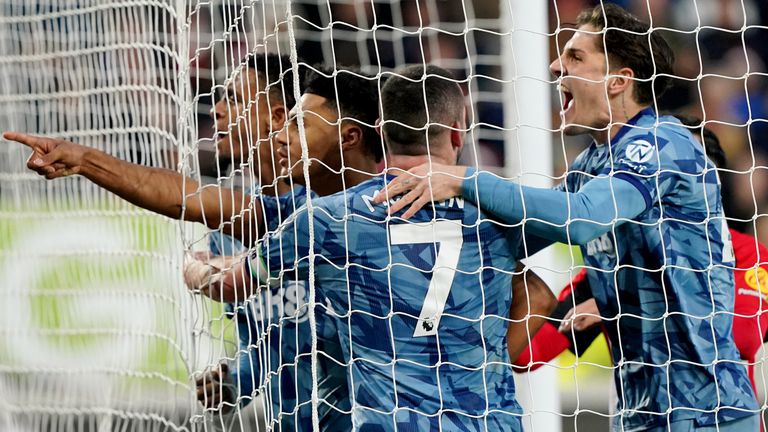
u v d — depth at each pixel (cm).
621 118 1229
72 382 1836
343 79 1290
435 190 1091
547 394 1748
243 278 1210
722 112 2595
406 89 1132
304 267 1103
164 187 1185
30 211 1894
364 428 1091
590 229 1111
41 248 1881
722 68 2609
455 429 1080
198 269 1326
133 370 1783
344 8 2356
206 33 2047
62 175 1154
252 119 1366
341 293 1105
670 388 1196
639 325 1211
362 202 1098
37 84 1884
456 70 2317
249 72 1377
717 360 1187
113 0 1750
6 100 1777
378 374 1091
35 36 1858
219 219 1213
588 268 1259
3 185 1898
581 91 1232
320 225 1091
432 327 1091
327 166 1204
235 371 1392
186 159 1378
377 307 1092
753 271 1398
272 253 1114
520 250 1160
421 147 1136
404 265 1089
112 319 1822
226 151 1386
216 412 1411
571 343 1441
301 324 1280
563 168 2484
